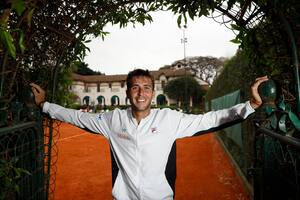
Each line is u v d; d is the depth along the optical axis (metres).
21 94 2.74
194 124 2.71
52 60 3.30
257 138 3.23
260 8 2.70
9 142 2.52
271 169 2.97
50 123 3.40
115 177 2.73
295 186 2.30
